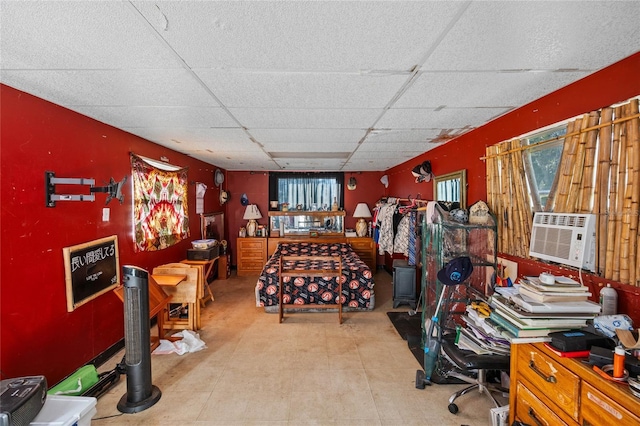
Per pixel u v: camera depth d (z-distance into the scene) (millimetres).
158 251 3750
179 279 3297
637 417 1085
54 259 2215
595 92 1697
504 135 2510
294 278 4105
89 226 2578
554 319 1621
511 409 1798
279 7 1108
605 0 1065
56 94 2035
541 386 1559
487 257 2689
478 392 2357
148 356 2244
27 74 1708
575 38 1333
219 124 2809
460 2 1082
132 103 2209
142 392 2191
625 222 1548
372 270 6383
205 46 1397
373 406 2201
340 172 6809
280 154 4629
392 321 3818
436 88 1926
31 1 1054
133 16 1161
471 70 1667
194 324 3496
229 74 1706
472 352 2096
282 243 6219
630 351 1296
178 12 1138
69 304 2324
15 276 1933
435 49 1434
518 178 2311
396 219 5004
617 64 1573
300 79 1783
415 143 3668
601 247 1668
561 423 1423
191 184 4789
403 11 1137
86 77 1749
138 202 3271
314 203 6805
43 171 2131
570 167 1852
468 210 2760
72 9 1110
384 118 2605
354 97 2088
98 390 2291
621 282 1566
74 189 2414
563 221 1861
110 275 2807
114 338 2906
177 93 2018
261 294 4094
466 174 3111
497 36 1317
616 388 1160
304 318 3930
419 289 4469
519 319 1651
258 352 3004
